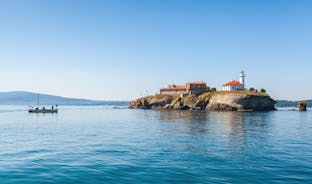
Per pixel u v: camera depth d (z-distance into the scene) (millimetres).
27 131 53719
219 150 30703
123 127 62344
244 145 34219
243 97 164625
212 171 21297
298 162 24344
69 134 47969
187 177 19641
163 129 56281
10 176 20062
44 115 127938
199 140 39125
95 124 72250
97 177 19734
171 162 24484
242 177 19609
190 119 89125
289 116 107625
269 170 21547
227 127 59750
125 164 23719
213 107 171375
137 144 35438
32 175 20312
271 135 44750
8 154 28594
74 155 27922
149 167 22609
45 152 29734
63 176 20031
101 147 33062
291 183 18250
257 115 114688
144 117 105125
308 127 59312
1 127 63312
